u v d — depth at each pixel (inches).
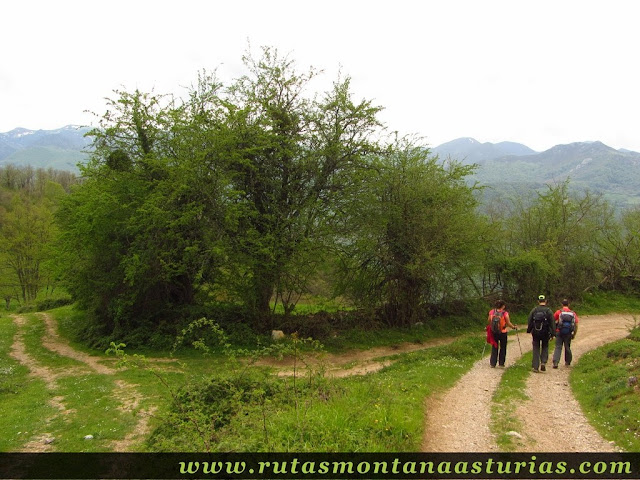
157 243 900.0
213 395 469.4
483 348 734.5
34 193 3826.3
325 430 310.8
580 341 796.0
